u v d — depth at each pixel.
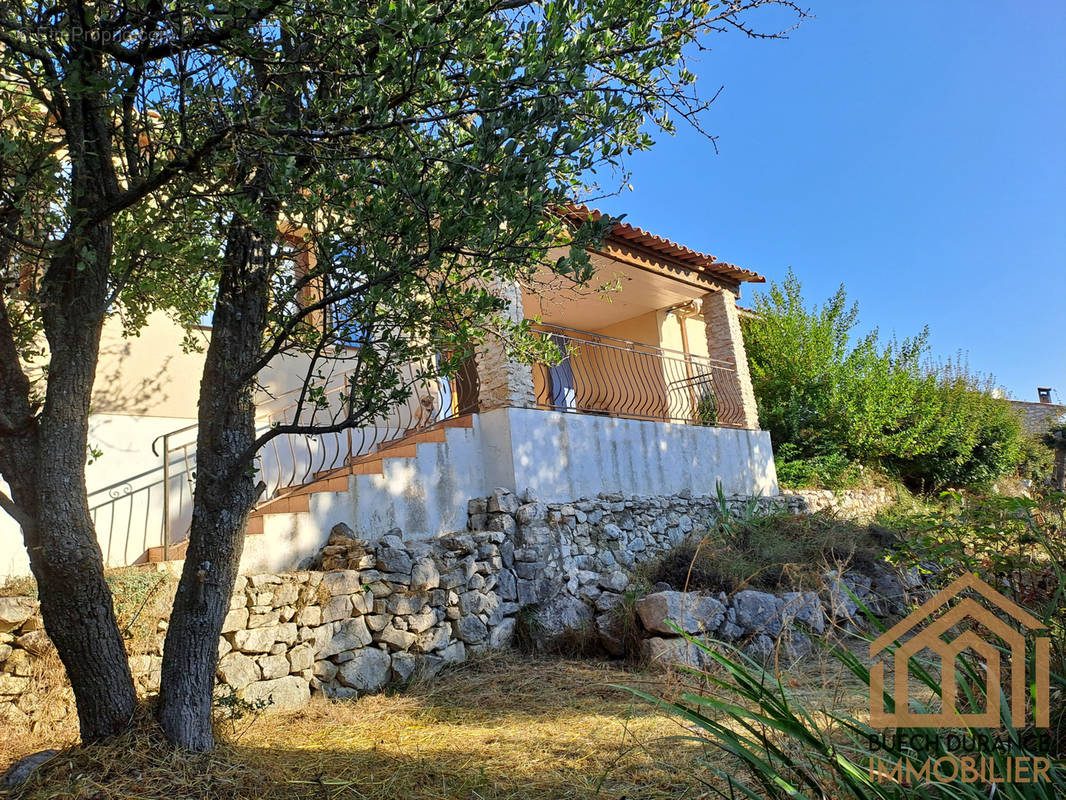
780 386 14.80
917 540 3.53
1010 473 16.80
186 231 4.05
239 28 3.05
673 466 9.37
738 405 11.02
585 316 12.24
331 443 7.45
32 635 4.04
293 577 5.15
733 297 11.45
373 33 3.46
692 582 6.76
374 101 3.25
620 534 7.90
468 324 4.38
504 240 3.55
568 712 4.79
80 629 3.27
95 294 3.30
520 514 7.02
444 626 6.03
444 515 6.98
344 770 3.65
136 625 4.40
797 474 13.45
